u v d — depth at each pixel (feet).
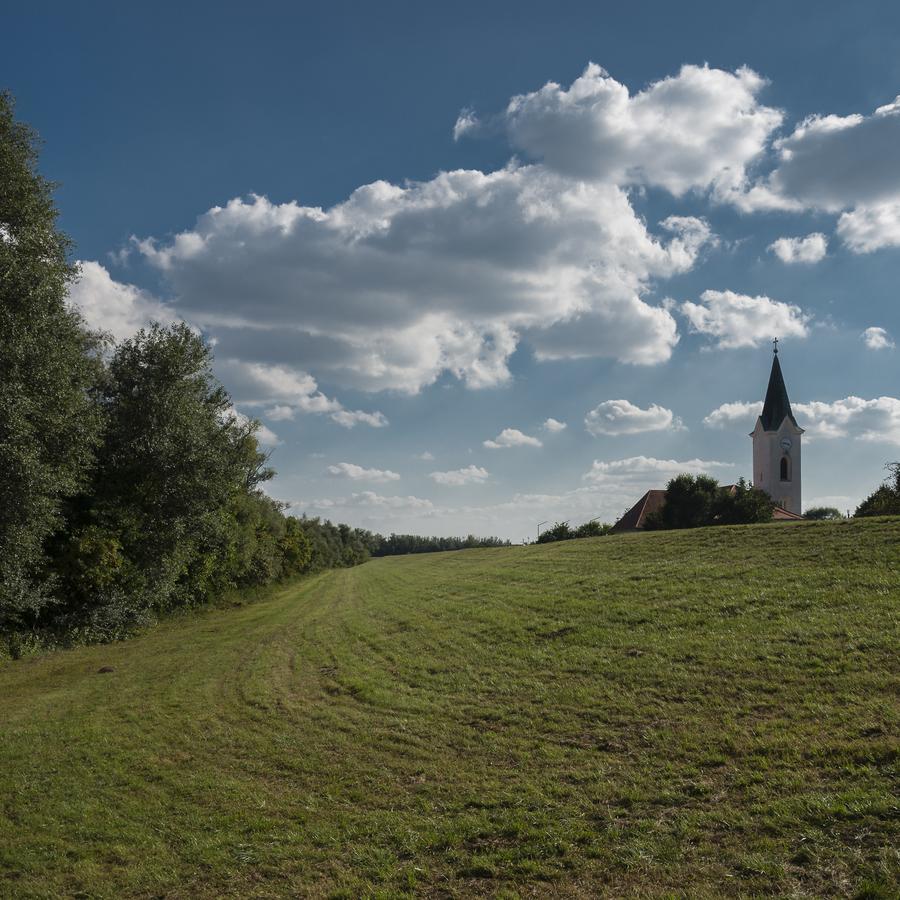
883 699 31.68
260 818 27.30
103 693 57.11
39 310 76.69
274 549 183.73
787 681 36.47
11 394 72.54
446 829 24.75
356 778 31.07
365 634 74.69
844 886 18.22
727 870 19.90
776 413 297.33
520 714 38.09
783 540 82.69
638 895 19.26
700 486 188.65
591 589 74.23
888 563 60.85
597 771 28.81
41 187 87.71
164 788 31.65
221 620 118.01
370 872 22.21
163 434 108.78
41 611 94.43
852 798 22.81
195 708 48.06
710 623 51.21
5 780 34.04
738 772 26.76
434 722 38.68
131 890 22.39
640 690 38.99
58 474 82.43
